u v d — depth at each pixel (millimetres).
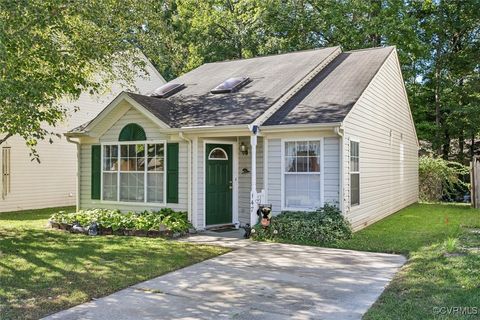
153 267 6965
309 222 9242
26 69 8547
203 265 7184
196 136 10602
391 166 14398
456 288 5363
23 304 5191
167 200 11242
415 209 15578
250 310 5008
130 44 10664
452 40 23609
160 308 5098
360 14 23359
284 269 6906
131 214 11125
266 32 24406
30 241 9227
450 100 22812
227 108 10906
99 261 7344
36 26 8250
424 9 23031
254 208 9906
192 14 25219
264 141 10406
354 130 10414
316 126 9352
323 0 23703
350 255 7914
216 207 11266
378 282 6113
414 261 7117
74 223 10781
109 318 4773
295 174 10094
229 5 26078
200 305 5199
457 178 20578
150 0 10539
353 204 10344
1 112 8117
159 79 21781
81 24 9445
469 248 7699
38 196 17047
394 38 21500
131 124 11820
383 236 9656
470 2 21547
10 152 16109
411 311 4695
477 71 22828
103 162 12453
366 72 12219
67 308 5094
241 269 6914
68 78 9164
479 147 24438
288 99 11156
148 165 11609
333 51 14023
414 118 24016
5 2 7168
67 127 17938
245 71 13867
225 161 11531
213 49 24859
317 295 5555
